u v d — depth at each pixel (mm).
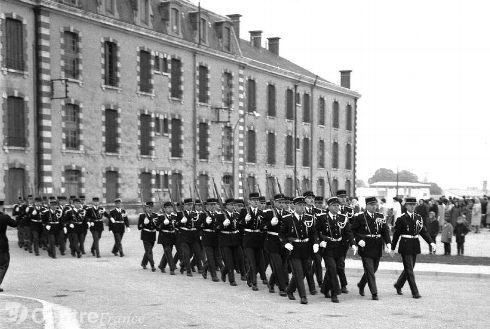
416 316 12062
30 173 32688
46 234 24359
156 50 41219
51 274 18125
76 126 35656
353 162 67062
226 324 11102
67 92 33781
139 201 39719
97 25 36656
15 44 32188
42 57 33156
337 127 63781
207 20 46250
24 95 32438
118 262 21609
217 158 47000
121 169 38406
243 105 49562
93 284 16156
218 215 16812
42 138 33156
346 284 15211
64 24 34531
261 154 52375
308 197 16594
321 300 14031
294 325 11070
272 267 15023
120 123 38312
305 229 13789
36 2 32906
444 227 24078
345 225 14609
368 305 13336
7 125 31641
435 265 19844
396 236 14406
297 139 57125
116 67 38125
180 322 11258
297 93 57312
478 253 25609
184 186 43562
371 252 14211
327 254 14086
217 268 19422
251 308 12852
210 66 46156
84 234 24016
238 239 16625
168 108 42281
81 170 35688
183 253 18266
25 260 21969
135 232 34625
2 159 31141
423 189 101625
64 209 23375
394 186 99688
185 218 18078
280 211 14695
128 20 38844
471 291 15422
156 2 42062
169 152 42281
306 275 14891
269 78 53312
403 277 14836
